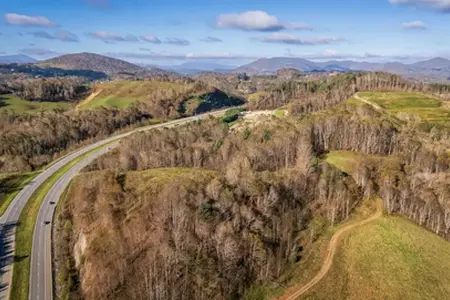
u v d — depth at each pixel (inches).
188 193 4005.9
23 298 3238.2
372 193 4840.1
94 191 4495.6
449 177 5167.3
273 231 3905.0
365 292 3277.6
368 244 3853.3
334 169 5162.4
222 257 3432.6
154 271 3225.9
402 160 5841.5
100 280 3240.7
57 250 3939.5
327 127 6520.7
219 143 6358.3
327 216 4407.0
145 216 3764.8
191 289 3201.3
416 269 3494.1
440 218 4434.1
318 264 3673.7
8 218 4549.7
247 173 4608.8
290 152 5767.7
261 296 3314.5
